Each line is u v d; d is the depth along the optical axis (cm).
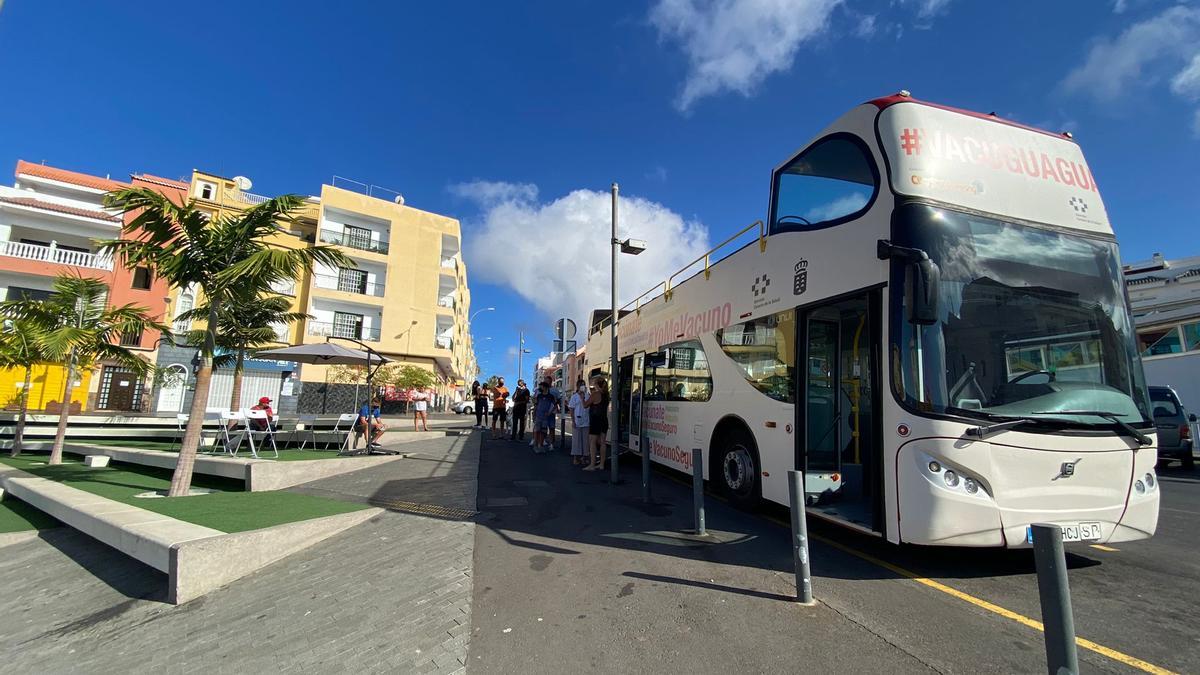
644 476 799
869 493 632
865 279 521
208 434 1375
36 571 541
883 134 522
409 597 434
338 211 4200
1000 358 457
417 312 4381
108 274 2917
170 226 743
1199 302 2156
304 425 1566
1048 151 543
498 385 1886
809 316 620
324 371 3703
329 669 331
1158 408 1390
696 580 468
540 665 329
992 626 378
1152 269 2802
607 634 368
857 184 549
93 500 632
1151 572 500
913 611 403
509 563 512
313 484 905
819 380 647
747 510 737
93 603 454
